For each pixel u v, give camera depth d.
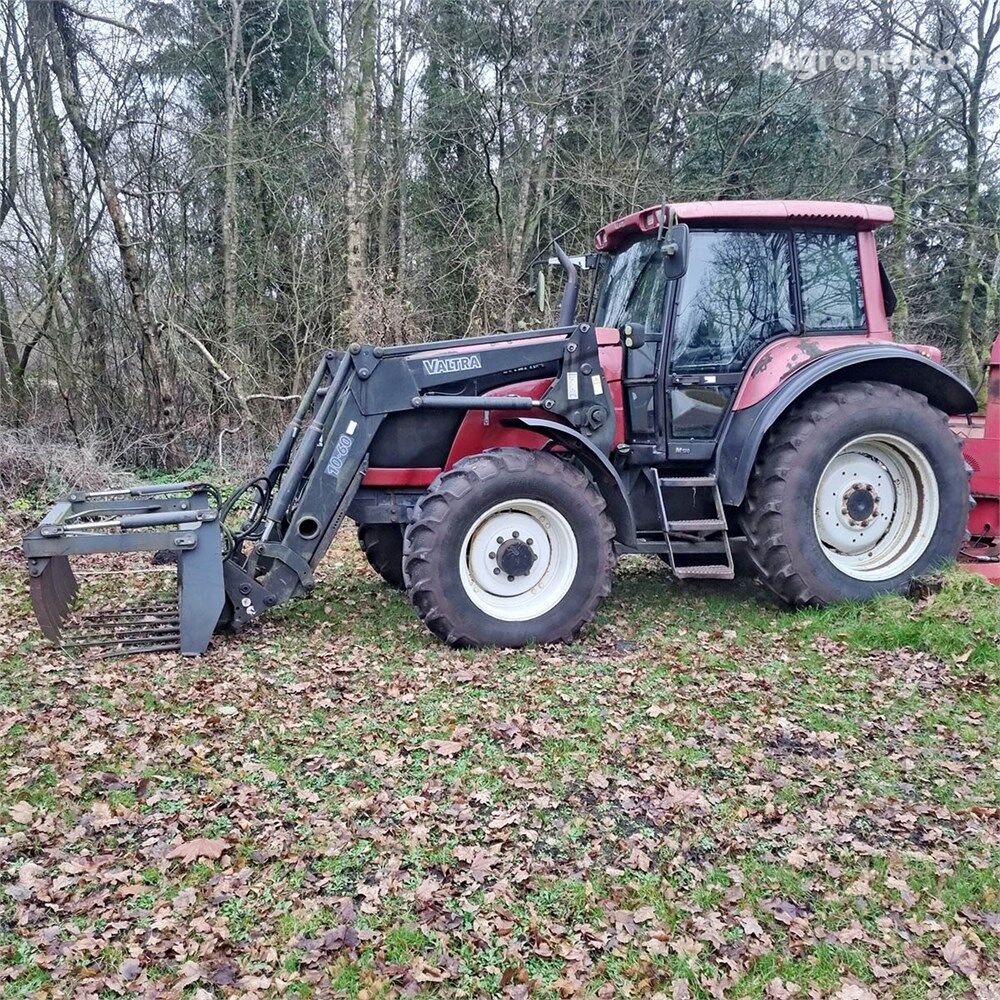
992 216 18.34
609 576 5.29
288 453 5.69
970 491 6.02
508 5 14.42
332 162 15.36
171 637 5.17
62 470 10.77
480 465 5.09
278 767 3.65
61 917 2.76
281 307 15.36
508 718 4.12
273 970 2.56
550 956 2.62
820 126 17.03
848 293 6.00
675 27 15.78
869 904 2.85
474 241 15.59
